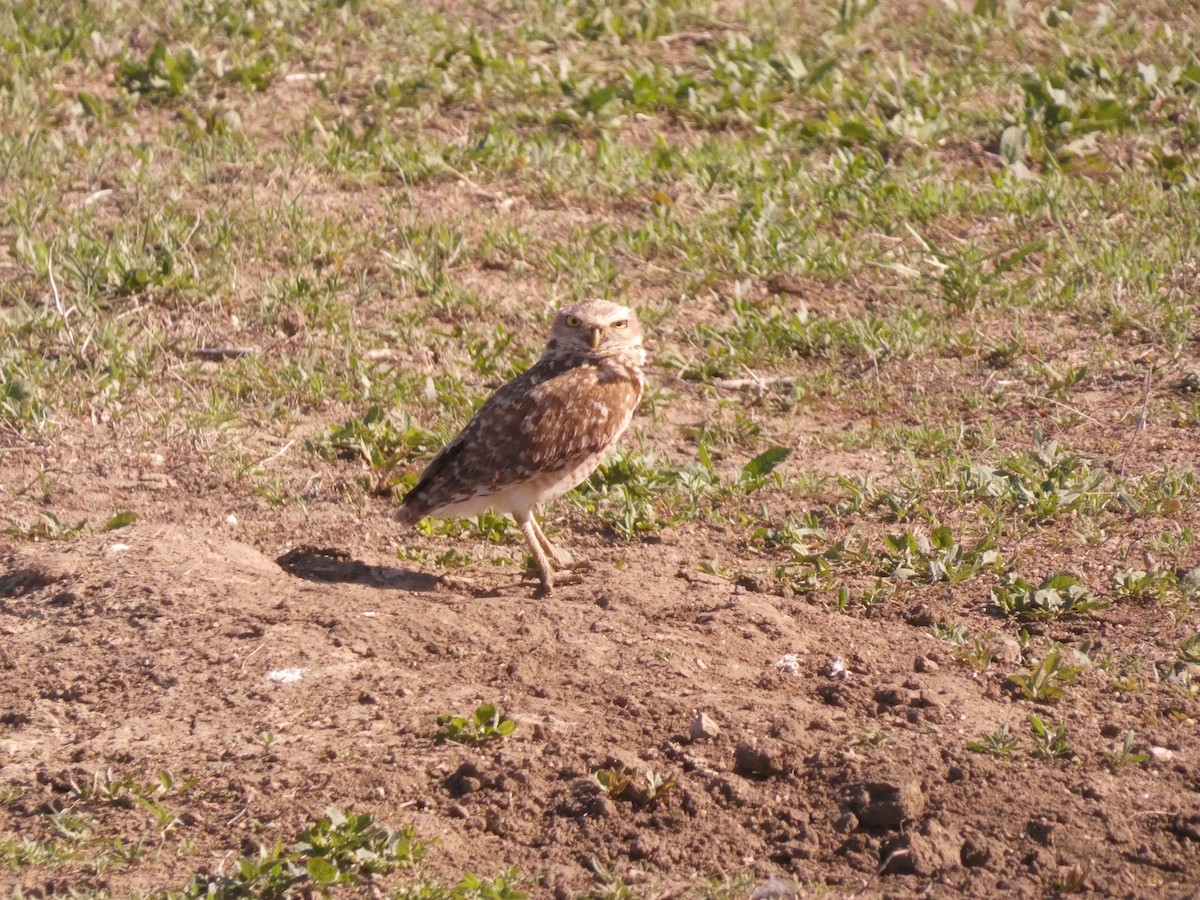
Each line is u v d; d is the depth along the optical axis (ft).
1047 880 8.81
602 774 9.03
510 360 11.25
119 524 10.18
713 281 11.90
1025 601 9.74
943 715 9.25
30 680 9.45
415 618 9.63
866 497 10.38
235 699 9.35
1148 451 10.56
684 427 10.98
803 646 9.57
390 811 9.01
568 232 12.30
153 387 11.06
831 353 11.35
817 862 8.89
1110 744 9.16
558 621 9.64
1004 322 11.53
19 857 8.89
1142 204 12.26
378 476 10.56
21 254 11.77
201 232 12.03
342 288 11.74
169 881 8.84
